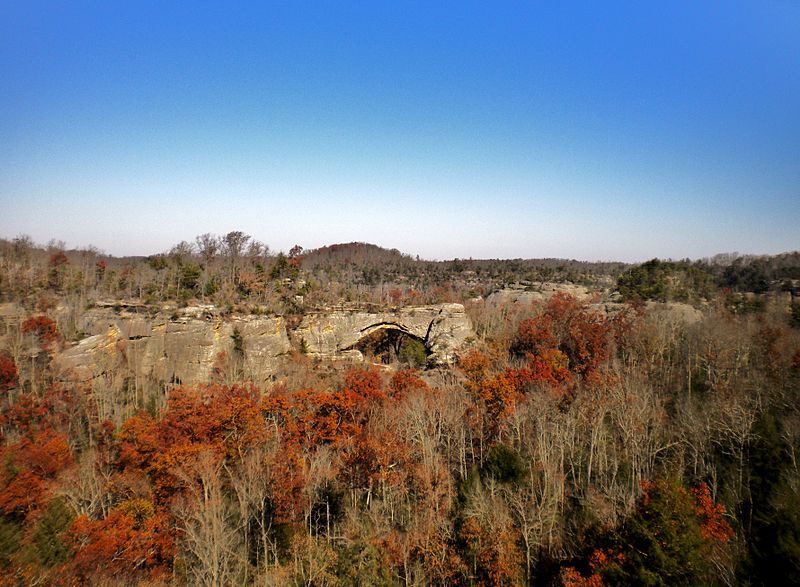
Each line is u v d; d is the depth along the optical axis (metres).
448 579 33.25
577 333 85.25
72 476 43.84
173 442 47.94
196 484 42.59
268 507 39.56
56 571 33.47
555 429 47.94
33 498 39.19
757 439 40.72
